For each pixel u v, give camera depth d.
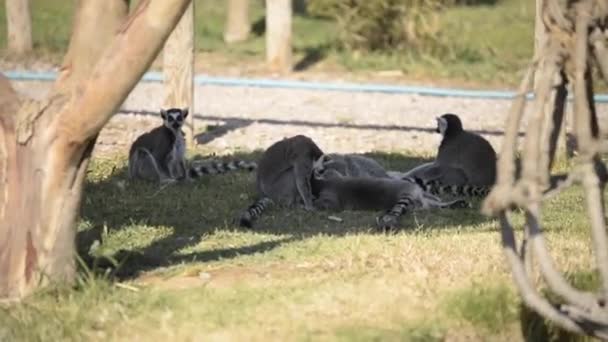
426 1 73.44
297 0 98.75
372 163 40.81
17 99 26.67
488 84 66.81
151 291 26.56
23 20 69.12
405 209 36.62
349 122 54.31
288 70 68.81
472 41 77.38
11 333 24.11
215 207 37.69
